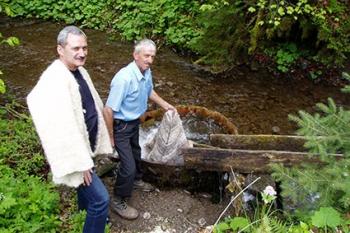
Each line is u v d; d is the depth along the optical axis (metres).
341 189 3.31
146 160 4.45
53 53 7.89
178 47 7.99
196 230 3.97
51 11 9.28
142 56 3.55
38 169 4.49
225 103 6.58
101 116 3.34
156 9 8.48
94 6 9.05
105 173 4.55
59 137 2.75
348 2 7.29
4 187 3.85
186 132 5.05
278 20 6.53
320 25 6.68
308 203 3.86
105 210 3.21
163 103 4.24
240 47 7.22
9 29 8.75
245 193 4.19
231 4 6.95
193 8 8.21
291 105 6.56
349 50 6.97
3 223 3.54
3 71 7.17
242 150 4.05
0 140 4.78
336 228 3.42
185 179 4.48
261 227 3.44
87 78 3.27
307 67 7.27
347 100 6.68
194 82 7.09
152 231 3.94
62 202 4.05
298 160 3.94
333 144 3.60
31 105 2.77
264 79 7.18
